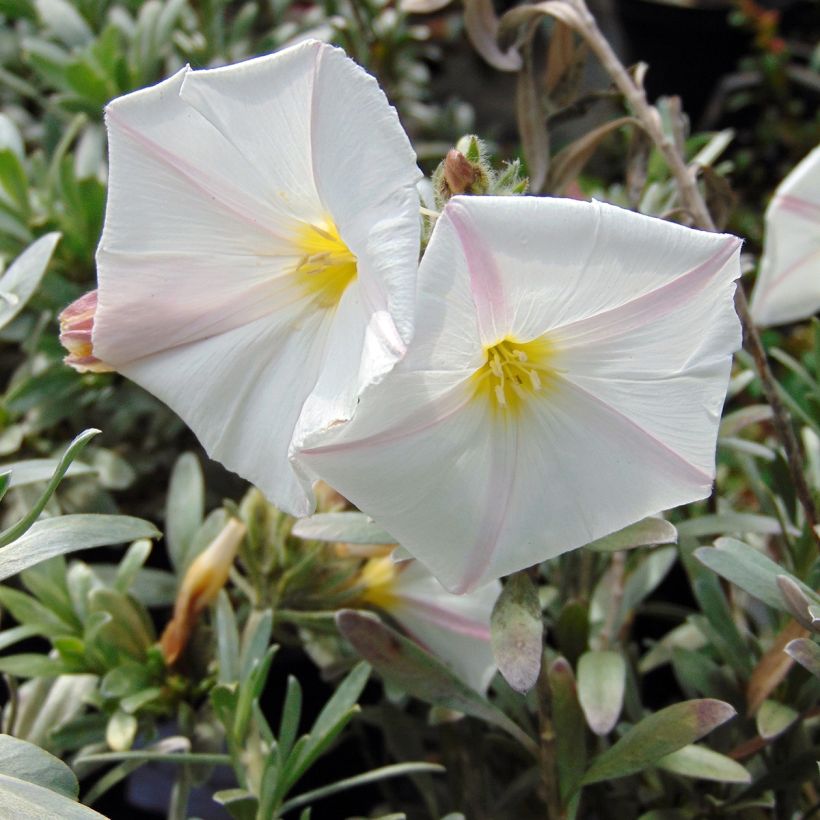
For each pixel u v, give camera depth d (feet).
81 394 0.69
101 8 0.80
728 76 1.46
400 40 0.95
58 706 0.56
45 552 0.43
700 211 0.54
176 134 0.43
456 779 0.57
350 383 0.41
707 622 0.54
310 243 0.46
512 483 0.44
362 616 0.47
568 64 0.60
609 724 0.48
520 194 0.45
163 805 0.66
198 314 0.46
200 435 0.46
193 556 0.58
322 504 0.56
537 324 0.42
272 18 0.95
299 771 0.49
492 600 0.56
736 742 0.54
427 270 0.39
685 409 0.43
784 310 0.62
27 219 0.66
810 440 0.59
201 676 0.57
